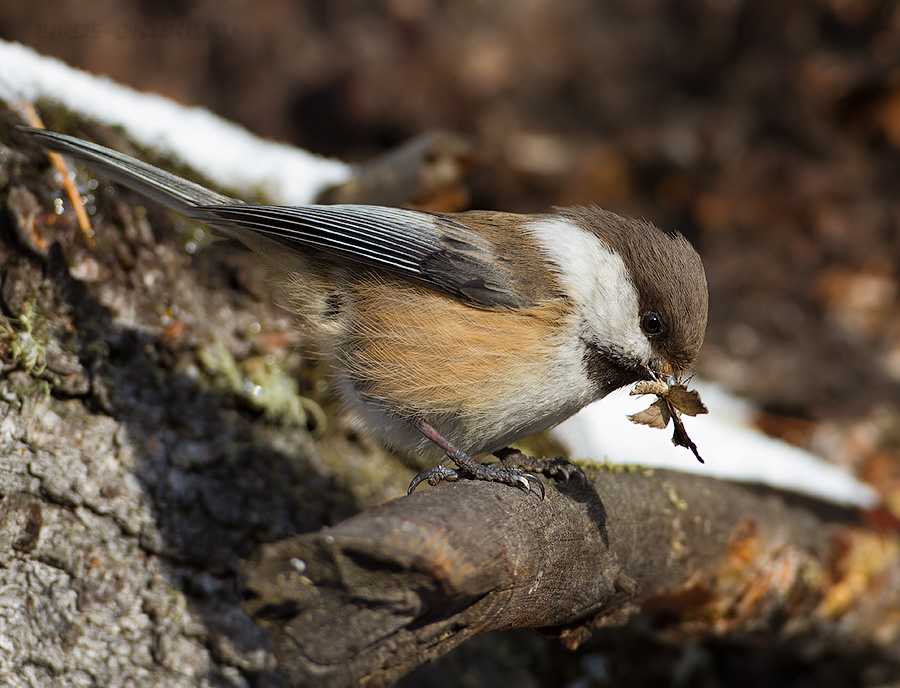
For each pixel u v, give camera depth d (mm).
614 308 6105
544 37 15328
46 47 12414
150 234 7145
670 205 14781
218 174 8359
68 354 6324
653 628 8148
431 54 14727
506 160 14484
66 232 6641
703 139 15094
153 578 6184
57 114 7281
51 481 5992
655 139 15047
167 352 6961
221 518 6625
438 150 8609
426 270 6082
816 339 13031
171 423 6738
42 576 5758
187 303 7199
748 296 13633
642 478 6859
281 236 6137
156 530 6312
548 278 6094
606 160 14867
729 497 7602
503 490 5355
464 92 14711
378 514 4406
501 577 4715
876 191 14555
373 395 6297
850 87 14805
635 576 6391
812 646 8992
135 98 8422
